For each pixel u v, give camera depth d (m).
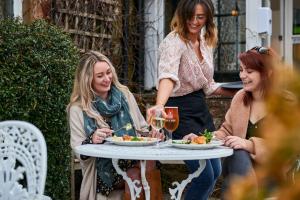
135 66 7.66
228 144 3.03
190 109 3.65
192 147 2.91
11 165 2.66
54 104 4.45
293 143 0.56
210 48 3.76
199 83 3.68
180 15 3.57
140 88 7.55
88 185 3.22
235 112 3.26
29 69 4.30
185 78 3.62
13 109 4.20
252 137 3.02
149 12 7.70
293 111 0.57
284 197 0.57
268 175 0.59
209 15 3.60
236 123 3.24
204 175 3.44
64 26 6.50
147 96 6.75
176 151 2.81
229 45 7.46
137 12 7.67
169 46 3.56
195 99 3.68
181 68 3.61
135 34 7.61
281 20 9.05
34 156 2.64
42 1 6.17
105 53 7.13
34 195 2.56
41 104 4.36
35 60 4.32
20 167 2.64
